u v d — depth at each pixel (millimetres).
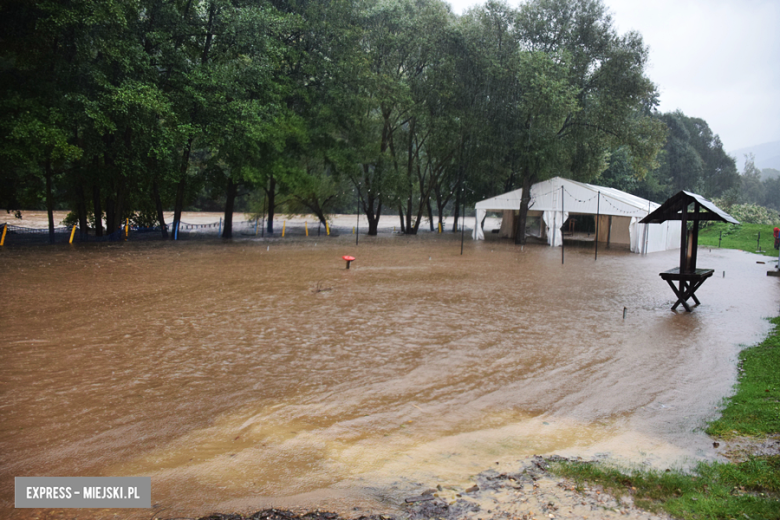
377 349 9766
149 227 37688
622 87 37188
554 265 24672
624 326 12062
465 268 22812
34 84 24156
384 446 5656
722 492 4363
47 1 21562
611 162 61125
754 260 27922
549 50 37906
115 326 11102
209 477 4867
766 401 6844
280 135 32219
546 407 6988
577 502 4254
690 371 8664
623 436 5984
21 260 21203
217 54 30750
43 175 29141
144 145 27828
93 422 6238
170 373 8148
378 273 20469
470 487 4609
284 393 7375
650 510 4082
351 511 4168
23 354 9008
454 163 46656
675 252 33469
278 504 4320
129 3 23906
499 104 38750
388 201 42594
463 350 9805
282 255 26234
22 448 5512
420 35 38312
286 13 33688
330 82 36125
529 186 38156
